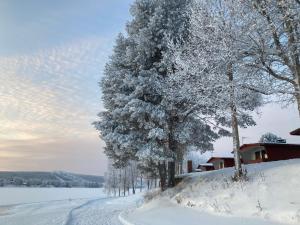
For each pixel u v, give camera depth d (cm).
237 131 1794
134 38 2412
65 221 1880
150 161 2372
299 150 3331
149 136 2145
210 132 2566
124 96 2314
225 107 1716
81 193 12606
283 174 1592
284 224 1165
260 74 1405
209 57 1531
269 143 3309
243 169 1797
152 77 2197
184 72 1722
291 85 1384
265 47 1303
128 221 1670
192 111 2206
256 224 1205
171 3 2406
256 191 1531
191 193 1938
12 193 12231
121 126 2433
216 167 4753
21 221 2148
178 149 2558
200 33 1560
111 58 2600
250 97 1620
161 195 2277
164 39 2259
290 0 1206
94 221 1933
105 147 2644
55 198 8388
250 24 1322
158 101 2303
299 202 1283
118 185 9425
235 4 1355
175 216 1611
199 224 1343
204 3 1535
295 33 1263
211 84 1572
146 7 2544
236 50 1377
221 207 1537
